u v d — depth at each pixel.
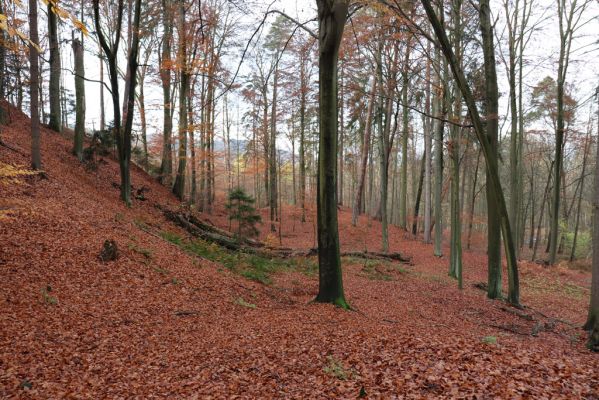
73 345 5.60
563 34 20.69
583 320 11.72
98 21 13.37
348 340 6.36
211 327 7.32
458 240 14.34
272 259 16.62
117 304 7.44
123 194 15.80
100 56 20.44
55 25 16.09
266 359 5.66
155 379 4.98
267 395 4.56
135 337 6.33
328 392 4.54
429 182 26.19
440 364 4.96
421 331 7.48
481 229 41.09
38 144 12.88
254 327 7.37
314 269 15.74
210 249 14.09
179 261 11.19
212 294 9.41
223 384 4.86
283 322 7.74
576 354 6.56
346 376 4.90
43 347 5.33
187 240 14.59
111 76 14.43
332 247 9.41
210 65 17.14
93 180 16.86
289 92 25.50
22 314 6.05
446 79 14.19
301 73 24.22
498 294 13.04
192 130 20.28
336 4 8.28
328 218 9.34
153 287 8.71
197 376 5.09
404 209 30.61
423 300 11.97
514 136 20.45
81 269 8.29
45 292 6.82
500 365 4.82
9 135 15.88
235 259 13.92
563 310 13.26
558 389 4.18
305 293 11.39
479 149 22.03
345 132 38.03
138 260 9.80
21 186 11.41
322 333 6.85
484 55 12.38
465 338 6.54
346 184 62.50
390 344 5.96
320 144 9.17
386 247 22.12
